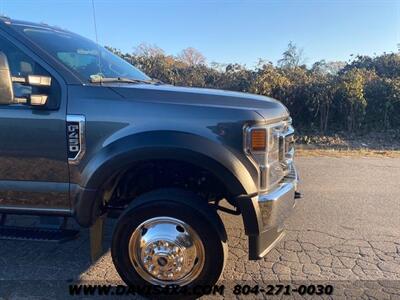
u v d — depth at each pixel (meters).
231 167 3.12
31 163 3.41
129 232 3.24
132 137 3.16
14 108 3.37
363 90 12.98
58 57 3.50
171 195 3.21
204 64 17.03
